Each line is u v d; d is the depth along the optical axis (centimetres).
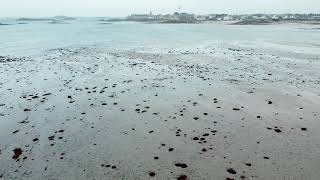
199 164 1039
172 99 1711
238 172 988
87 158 1095
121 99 1727
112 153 1127
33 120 1455
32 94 1873
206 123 1375
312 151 1120
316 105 1612
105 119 1444
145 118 1445
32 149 1170
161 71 2514
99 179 966
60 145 1197
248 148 1143
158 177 970
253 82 2120
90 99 1741
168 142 1201
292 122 1385
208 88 1939
